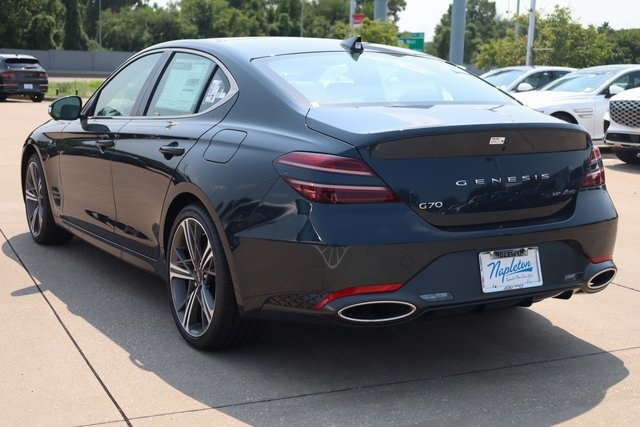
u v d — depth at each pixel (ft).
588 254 12.51
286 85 12.93
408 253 11.01
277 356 13.15
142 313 15.26
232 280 12.23
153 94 15.66
